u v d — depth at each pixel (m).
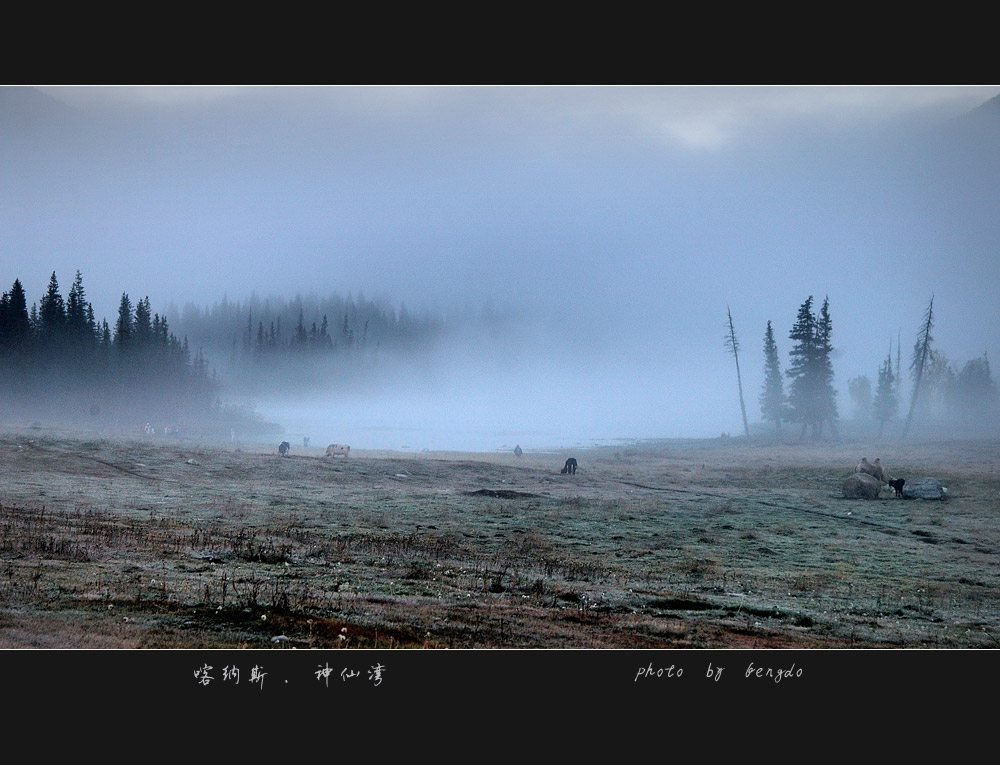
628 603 21.48
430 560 26.11
